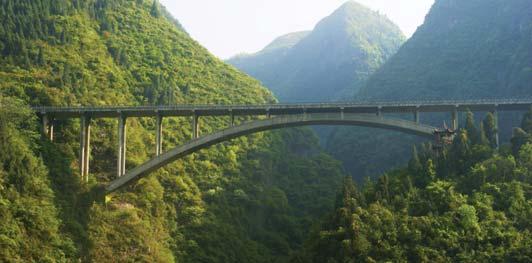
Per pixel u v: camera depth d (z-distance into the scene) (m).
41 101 88.56
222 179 100.25
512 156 66.44
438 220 60.38
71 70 101.25
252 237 95.69
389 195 67.38
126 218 77.69
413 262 57.25
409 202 64.94
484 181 64.81
